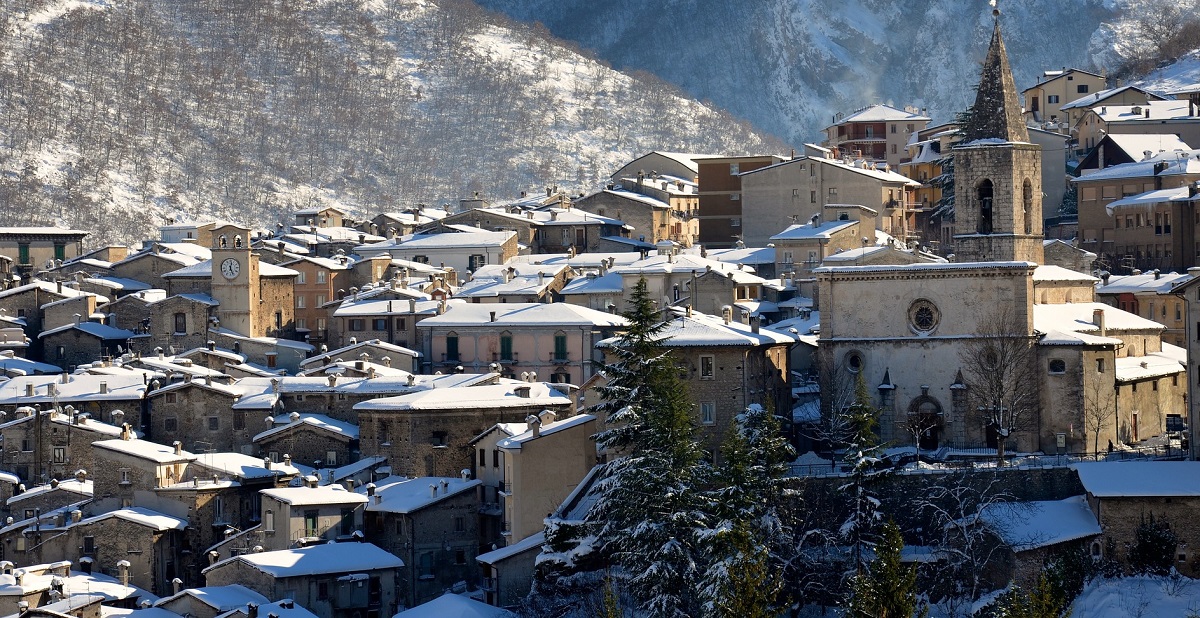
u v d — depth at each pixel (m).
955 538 186.25
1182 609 175.50
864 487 188.25
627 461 182.62
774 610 149.75
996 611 156.62
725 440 195.75
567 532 189.50
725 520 174.00
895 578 139.25
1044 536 184.38
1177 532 184.62
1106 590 180.12
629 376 191.38
